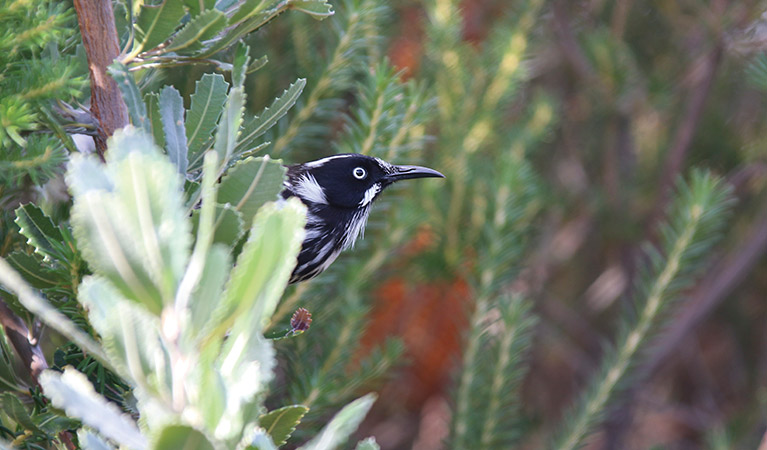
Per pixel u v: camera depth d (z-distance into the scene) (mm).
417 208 2182
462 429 2178
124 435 1101
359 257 2164
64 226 1968
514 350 2176
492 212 2186
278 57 2166
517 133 2236
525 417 2254
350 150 2145
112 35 2020
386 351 2137
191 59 2021
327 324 2146
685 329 2322
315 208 2145
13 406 2018
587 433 2189
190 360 1079
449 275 2217
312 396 2125
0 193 2055
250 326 1102
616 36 2316
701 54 2322
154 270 1051
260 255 1098
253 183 1600
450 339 2250
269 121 2012
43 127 2025
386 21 2201
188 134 1964
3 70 2018
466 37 2293
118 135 1044
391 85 2133
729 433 2316
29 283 1939
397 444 2314
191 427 993
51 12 2023
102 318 1048
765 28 2303
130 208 1035
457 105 2217
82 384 1106
